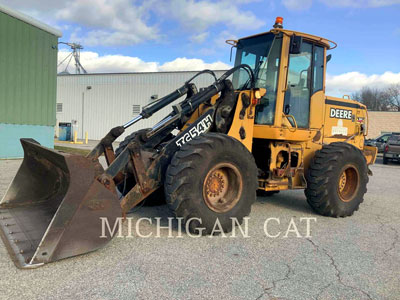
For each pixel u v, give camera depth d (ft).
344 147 16.92
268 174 16.57
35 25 34.24
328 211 16.78
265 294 8.77
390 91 174.91
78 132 88.38
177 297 8.38
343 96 21.30
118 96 83.46
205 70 15.52
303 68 16.88
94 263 10.00
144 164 12.41
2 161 31.32
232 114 14.88
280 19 16.03
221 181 13.35
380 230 15.07
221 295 8.59
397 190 26.78
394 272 10.50
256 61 16.78
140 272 9.58
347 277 10.02
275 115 15.55
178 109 13.52
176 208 11.92
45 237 9.29
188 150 12.10
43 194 13.62
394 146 52.65
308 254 11.67
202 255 11.02
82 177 9.75
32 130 35.17
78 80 87.61
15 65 33.06
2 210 12.69
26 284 8.57
